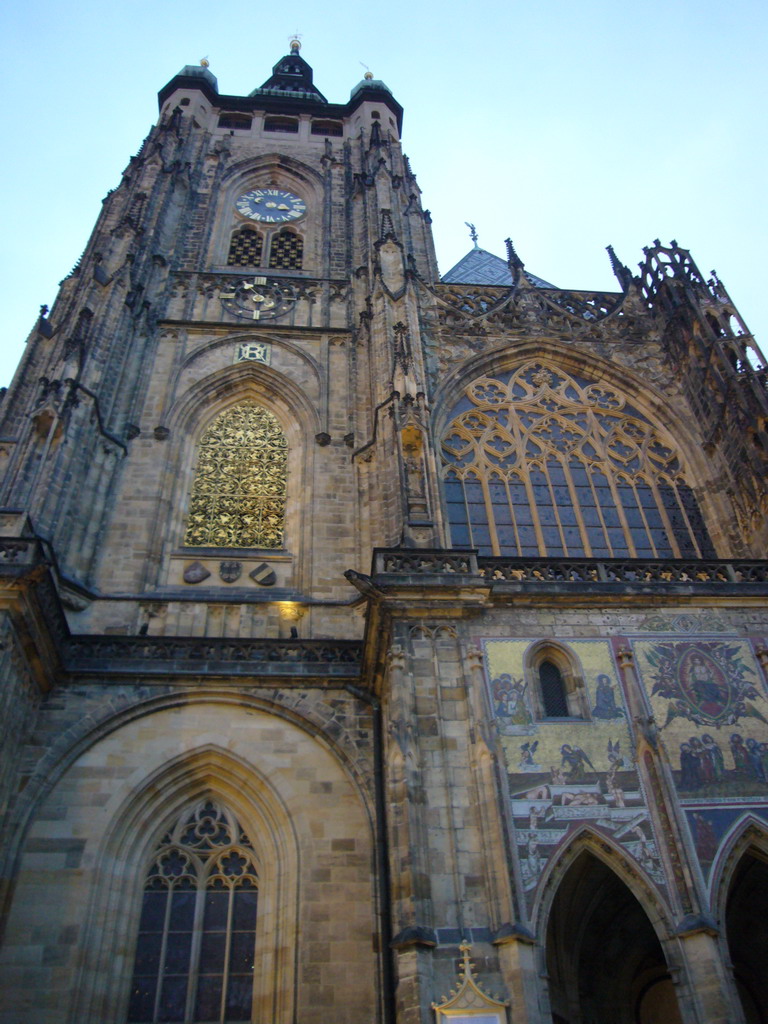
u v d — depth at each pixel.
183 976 40.94
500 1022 32.06
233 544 58.47
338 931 41.06
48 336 69.50
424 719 39.69
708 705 41.72
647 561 48.06
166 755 45.94
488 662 42.09
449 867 35.62
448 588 43.41
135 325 68.50
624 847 37.06
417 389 58.50
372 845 43.75
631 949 46.03
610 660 43.00
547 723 40.38
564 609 44.72
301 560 56.66
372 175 85.31
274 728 47.59
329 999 39.25
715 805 38.47
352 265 79.56
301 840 43.78
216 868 44.22
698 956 34.19
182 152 90.06
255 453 64.31
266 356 69.50
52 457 53.00
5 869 40.94
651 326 75.12
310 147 98.62
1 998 37.75
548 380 70.88
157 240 77.81
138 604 52.66
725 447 62.81
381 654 45.50
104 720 46.31
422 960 33.22
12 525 46.22
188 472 62.25
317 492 60.03
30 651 44.06
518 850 36.50
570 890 43.47
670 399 68.94
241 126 102.12
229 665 49.19
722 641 44.25
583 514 62.16
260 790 45.84
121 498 58.28
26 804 42.94
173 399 65.31
